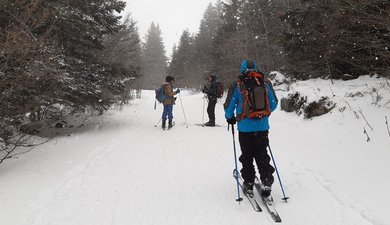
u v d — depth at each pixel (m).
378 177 5.21
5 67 6.52
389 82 9.73
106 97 12.43
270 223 4.20
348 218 4.16
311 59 13.54
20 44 6.62
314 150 7.36
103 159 7.39
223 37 28.50
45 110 11.10
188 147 8.71
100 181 5.92
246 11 24.94
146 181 5.94
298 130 9.76
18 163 7.19
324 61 12.82
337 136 7.99
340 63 12.40
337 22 10.83
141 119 14.63
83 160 7.26
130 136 10.22
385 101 8.54
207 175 6.26
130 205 4.88
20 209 4.70
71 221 4.34
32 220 4.34
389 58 9.15
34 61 7.04
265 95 4.84
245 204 4.86
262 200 4.89
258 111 4.75
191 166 6.89
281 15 14.42
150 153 8.07
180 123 13.55
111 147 8.59
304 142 8.26
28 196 5.20
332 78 12.91
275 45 21.14
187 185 5.72
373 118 7.99
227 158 7.46
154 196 5.23
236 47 23.33
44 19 8.07
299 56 14.11
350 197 4.69
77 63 10.82
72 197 5.15
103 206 4.83
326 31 11.85
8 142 7.00
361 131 7.67
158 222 4.32
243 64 5.09
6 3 7.36
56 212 4.60
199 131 11.30
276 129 10.55
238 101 4.97
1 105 6.84
